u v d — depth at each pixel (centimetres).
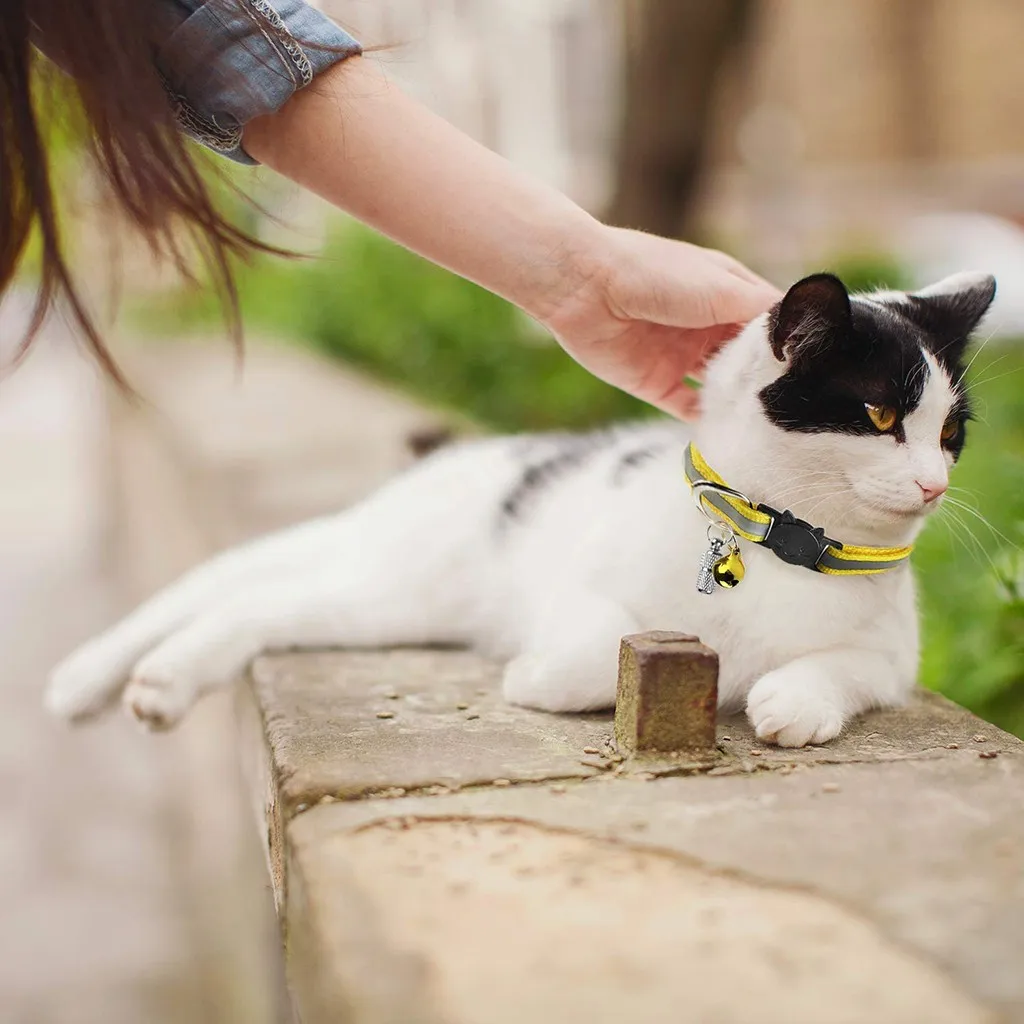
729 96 325
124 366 333
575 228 113
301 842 96
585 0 458
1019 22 570
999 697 125
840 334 106
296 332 351
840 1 605
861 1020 85
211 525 155
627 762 103
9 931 161
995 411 192
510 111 466
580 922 90
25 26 100
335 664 120
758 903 91
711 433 110
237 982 133
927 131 603
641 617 111
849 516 109
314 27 108
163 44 104
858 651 110
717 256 118
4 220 104
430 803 99
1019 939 89
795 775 101
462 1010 86
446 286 274
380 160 110
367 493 157
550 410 237
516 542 123
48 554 318
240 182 122
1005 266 353
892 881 92
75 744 212
